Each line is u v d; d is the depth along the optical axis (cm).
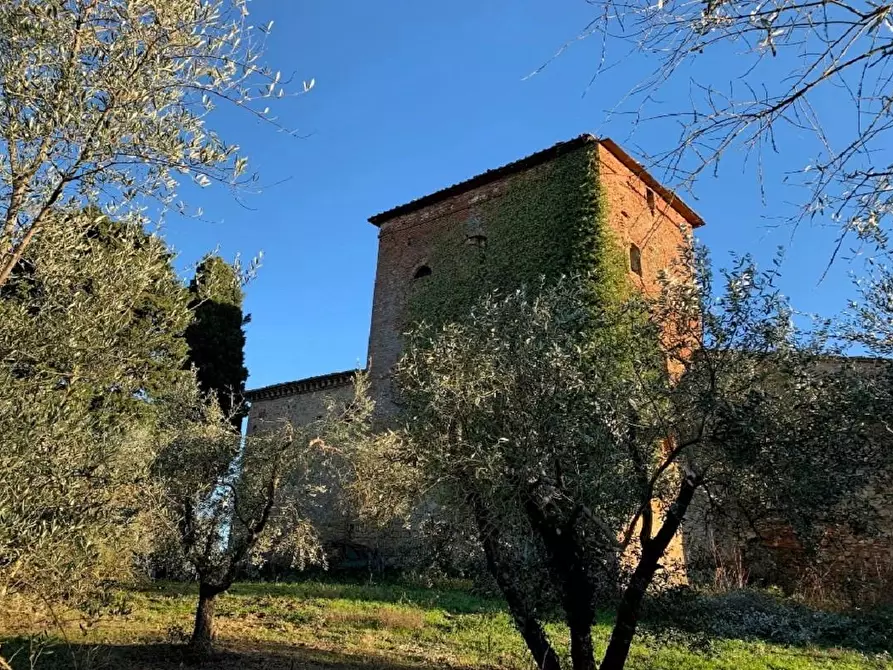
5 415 378
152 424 864
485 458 596
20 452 375
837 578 1188
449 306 1870
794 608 1135
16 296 446
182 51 436
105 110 413
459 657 920
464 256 1902
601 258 1591
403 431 760
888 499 770
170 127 447
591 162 1680
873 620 1105
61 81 402
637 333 668
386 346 2011
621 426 629
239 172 480
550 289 778
